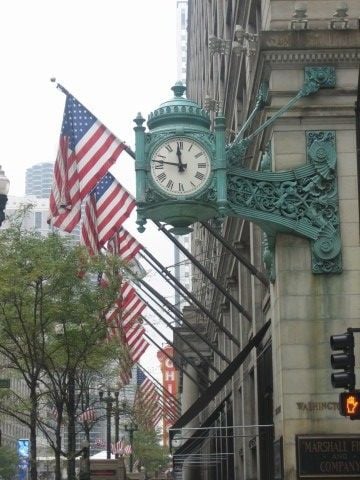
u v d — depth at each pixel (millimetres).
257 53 18609
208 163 16938
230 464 34250
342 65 18000
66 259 27609
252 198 17250
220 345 42531
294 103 17828
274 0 18797
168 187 16781
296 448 16516
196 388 53031
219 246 39469
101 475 39906
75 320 28469
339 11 18109
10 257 27469
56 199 21500
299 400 16922
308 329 17234
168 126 17188
